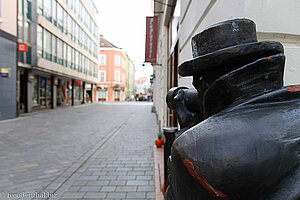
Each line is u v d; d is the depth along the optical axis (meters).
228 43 0.51
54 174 3.91
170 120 5.05
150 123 11.30
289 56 0.88
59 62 18.70
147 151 5.52
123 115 15.62
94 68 32.28
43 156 5.07
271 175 0.33
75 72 23.08
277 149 0.34
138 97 55.88
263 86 0.46
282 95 0.42
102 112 17.97
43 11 15.55
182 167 0.41
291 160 0.33
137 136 7.64
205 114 0.52
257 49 0.44
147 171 4.02
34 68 14.48
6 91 11.67
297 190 0.30
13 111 12.34
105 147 5.97
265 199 0.33
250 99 0.44
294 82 0.88
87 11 27.50
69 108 21.59
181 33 2.72
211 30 0.53
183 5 2.54
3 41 11.40
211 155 0.37
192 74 0.53
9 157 4.98
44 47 15.87
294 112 0.38
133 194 3.08
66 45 20.39
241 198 0.35
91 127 9.68
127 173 3.93
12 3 12.09
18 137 7.23
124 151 5.52
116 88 48.03
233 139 0.37
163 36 7.00
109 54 47.91
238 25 0.51
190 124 0.83
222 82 0.46
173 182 0.50
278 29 0.85
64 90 24.83
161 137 5.82
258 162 0.34
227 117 0.42
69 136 7.54
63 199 2.96
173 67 4.55
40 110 16.95
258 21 0.84
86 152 5.43
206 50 0.54
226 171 0.35
